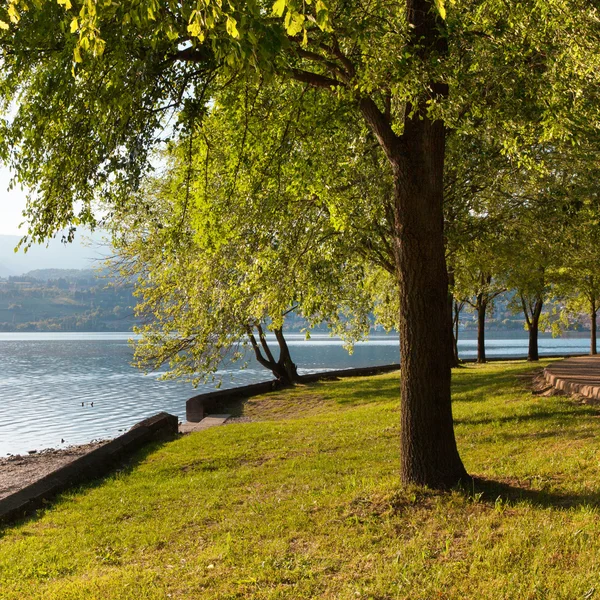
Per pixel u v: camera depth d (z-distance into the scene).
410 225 8.03
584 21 7.02
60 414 31.94
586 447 9.49
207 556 6.89
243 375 53.59
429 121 7.91
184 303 21.81
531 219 18.08
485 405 16.86
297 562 6.30
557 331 48.66
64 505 10.20
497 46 7.44
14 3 4.86
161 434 17.67
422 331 8.05
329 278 15.41
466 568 5.61
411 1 7.64
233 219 12.19
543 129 7.86
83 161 7.48
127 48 6.81
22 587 6.46
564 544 5.80
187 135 8.45
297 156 10.50
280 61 6.26
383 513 7.38
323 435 15.21
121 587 6.09
